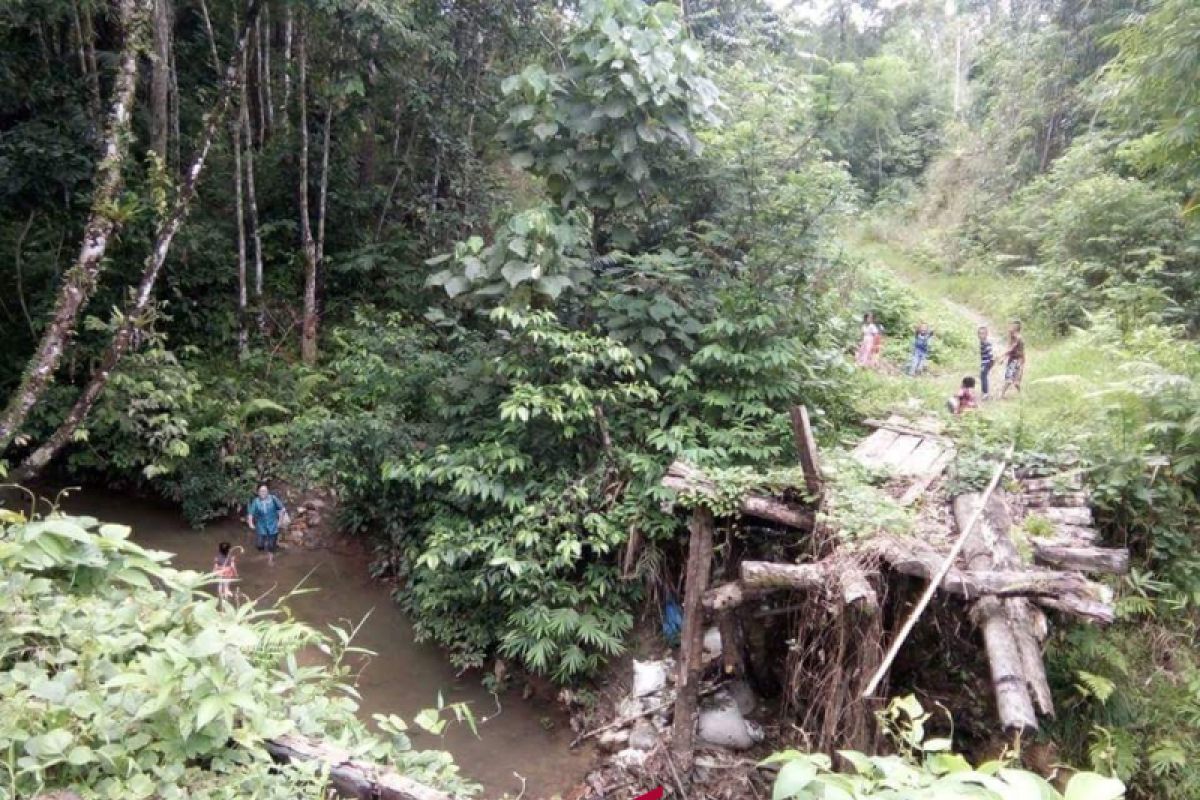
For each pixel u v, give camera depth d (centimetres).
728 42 1263
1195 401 664
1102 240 1275
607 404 757
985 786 134
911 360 1255
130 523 964
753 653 638
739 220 873
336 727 302
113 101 587
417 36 1071
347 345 1108
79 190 977
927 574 423
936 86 2927
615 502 715
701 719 602
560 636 679
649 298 805
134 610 288
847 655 469
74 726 234
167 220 656
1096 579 600
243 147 1241
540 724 672
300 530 974
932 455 656
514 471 739
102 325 874
